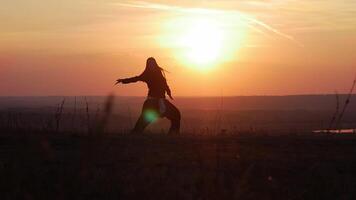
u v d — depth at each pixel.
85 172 7.27
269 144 14.73
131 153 12.03
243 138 15.65
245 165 11.17
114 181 8.27
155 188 8.38
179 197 8.11
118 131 15.79
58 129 15.45
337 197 8.72
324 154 13.25
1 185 7.81
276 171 10.85
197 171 10.18
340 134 16.02
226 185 8.82
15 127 15.84
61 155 11.15
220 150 13.22
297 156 12.79
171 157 11.83
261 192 8.91
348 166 11.61
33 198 7.21
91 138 4.84
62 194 6.96
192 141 14.92
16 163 9.20
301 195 8.68
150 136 15.64
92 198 7.54
